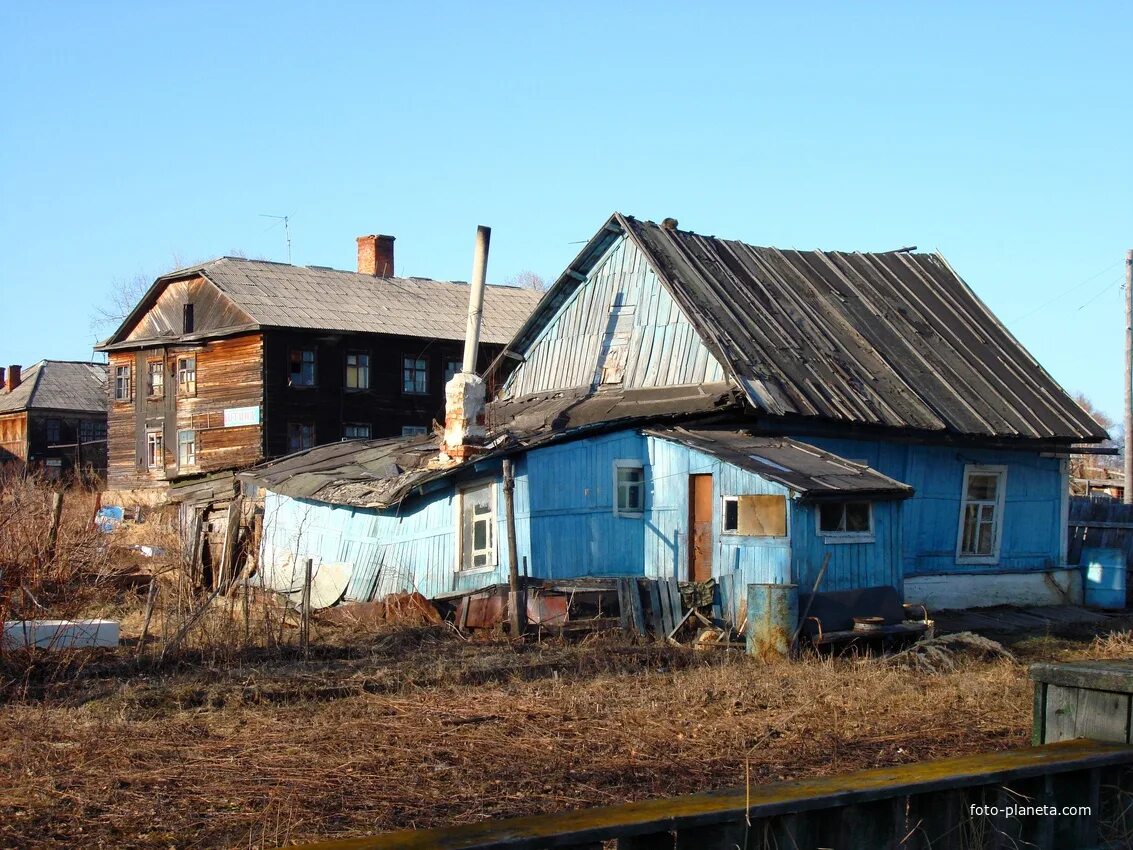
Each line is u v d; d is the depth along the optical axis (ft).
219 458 143.43
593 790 28.17
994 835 20.83
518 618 53.01
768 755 32.04
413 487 61.46
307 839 24.25
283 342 139.95
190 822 25.39
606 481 61.52
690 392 69.31
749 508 57.00
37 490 59.00
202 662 44.39
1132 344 111.24
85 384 225.76
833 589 56.54
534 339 83.66
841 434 67.77
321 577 70.95
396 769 29.78
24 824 25.08
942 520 73.05
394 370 147.33
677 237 79.36
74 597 50.52
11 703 37.06
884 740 34.27
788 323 75.56
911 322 82.99
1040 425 76.69
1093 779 21.66
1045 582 76.74
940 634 61.52
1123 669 22.84
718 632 53.83
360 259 163.02
